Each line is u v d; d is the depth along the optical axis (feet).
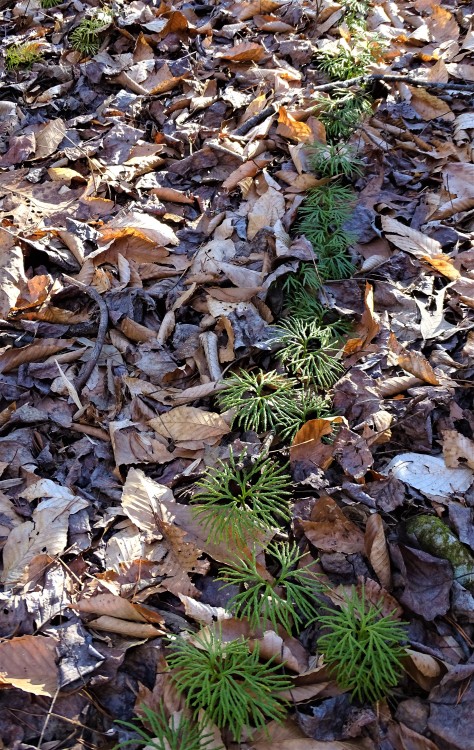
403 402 3.11
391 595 2.55
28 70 5.19
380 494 2.81
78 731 2.30
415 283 3.61
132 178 4.22
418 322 3.43
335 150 4.08
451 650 2.45
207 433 3.05
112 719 2.33
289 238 3.76
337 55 4.88
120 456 3.01
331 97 4.62
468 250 3.71
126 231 3.74
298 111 4.37
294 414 3.08
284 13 5.45
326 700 2.35
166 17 5.53
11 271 3.63
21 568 2.66
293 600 2.57
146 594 2.59
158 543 2.73
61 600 2.57
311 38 5.29
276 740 2.29
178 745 2.26
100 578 2.64
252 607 2.57
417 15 5.74
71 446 3.07
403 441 3.01
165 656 2.42
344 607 2.47
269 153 4.32
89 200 4.09
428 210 3.99
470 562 2.58
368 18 5.55
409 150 4.38
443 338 3.34
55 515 2.79
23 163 4.44
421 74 4.91
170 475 2.98
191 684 2.32
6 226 3.92
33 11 5.92
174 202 4.12
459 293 3.53
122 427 3.09
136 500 2.84
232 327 3.36
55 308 3.45
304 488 2.84
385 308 3.52
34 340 3.37
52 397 3.23
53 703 2.31
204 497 2.86
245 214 3.97
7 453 3.01
